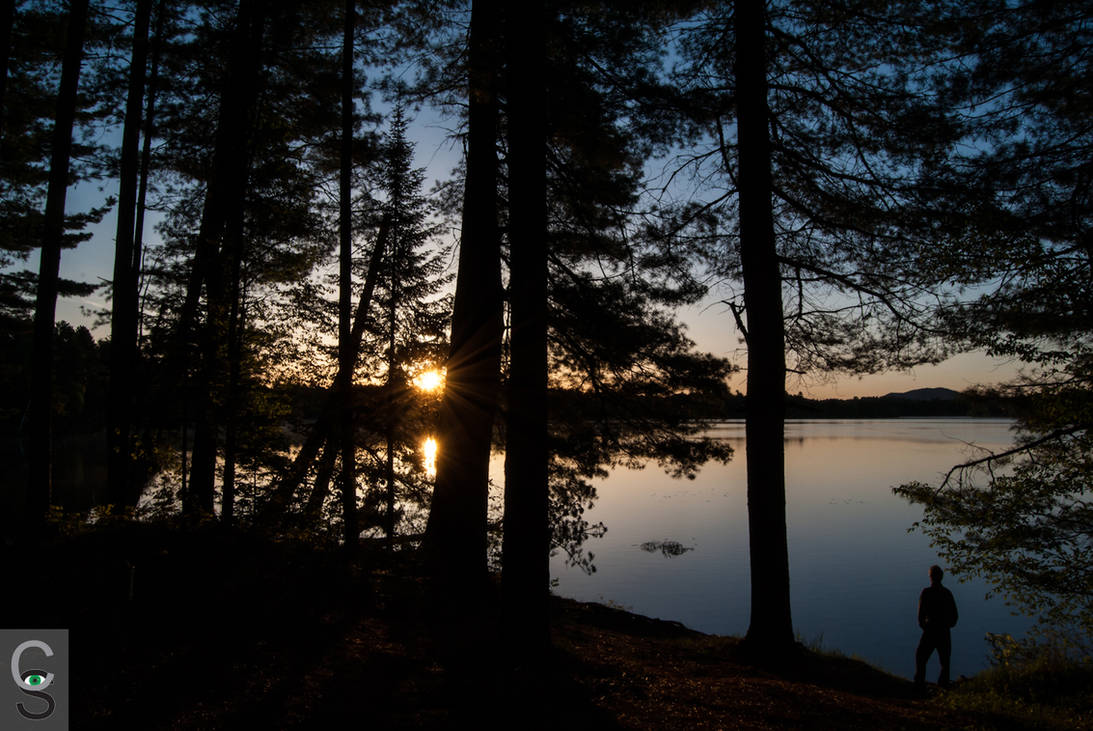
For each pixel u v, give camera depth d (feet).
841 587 68.74
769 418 30.60
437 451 36.35
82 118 51.49
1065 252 27.68
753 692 23.35
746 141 31.17
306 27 44.91
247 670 19.71
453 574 33.60
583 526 37.70
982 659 48.01
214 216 38.45
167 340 31.91
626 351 35.76
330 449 32.24
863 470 175.83
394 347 37.47
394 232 41.19
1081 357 26.48
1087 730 21.93
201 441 36.68
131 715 16.11
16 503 57.41
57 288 36.37
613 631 34.60
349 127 36.58
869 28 30.63
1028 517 27.58
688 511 112.98
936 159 29.68
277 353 33.42
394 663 22.07
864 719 21.09
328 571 29.19
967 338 29.07
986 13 28.43
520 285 24.50
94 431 156.87
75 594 23.06
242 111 36.50
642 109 31.32
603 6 29.17
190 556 27.91
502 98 34.06
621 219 35.99
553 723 17.88
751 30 31.01
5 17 33.30
